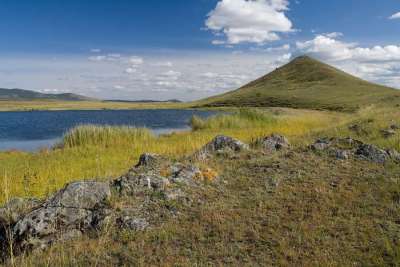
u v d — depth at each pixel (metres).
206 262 5.96
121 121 65.31
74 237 7.00
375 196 8.39
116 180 9.07
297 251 6.29
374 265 5.83
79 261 6.09
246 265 5.87
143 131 24.06
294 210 7.78
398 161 10.71
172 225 7.16
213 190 8.95
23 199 8.20
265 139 13.78
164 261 6.02
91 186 8.01
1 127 52.19
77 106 165.62
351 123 20.20
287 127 28.75
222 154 12.20
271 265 5.91
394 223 7.12
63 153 18.61
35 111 124.00
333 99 96.25
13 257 6.52
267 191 8.84
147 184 8.76
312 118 40.97
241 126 30.72
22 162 16.50
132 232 6.92
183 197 8.35
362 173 9.88
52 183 11.69
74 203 7.53
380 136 14.85
